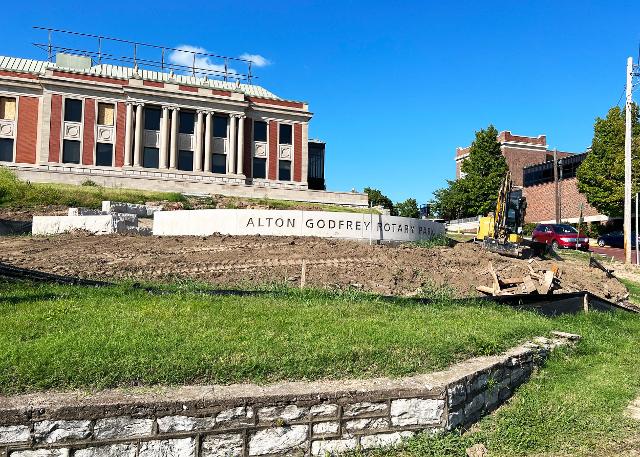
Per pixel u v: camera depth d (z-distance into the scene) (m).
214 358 5.79
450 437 5.77
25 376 5.01
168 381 5.28
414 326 8.19
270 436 5.12
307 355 6.12
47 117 45.59
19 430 4.46
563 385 7.91
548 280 13.08
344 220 19.91
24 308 7.51
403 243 20.17
